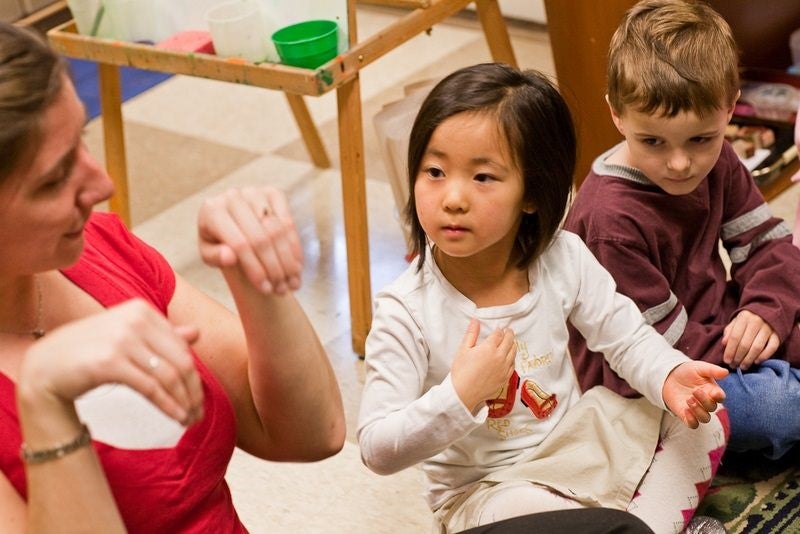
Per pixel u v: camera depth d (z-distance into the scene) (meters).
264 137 3.44
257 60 2.31
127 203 2.75
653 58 1.72
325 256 2.77
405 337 1.50
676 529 1.62
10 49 0.91
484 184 1.44
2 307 1.05
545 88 1.49
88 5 2.53
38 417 0.86
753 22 2.95
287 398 1.18
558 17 2.56
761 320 1.83
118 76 2.63
